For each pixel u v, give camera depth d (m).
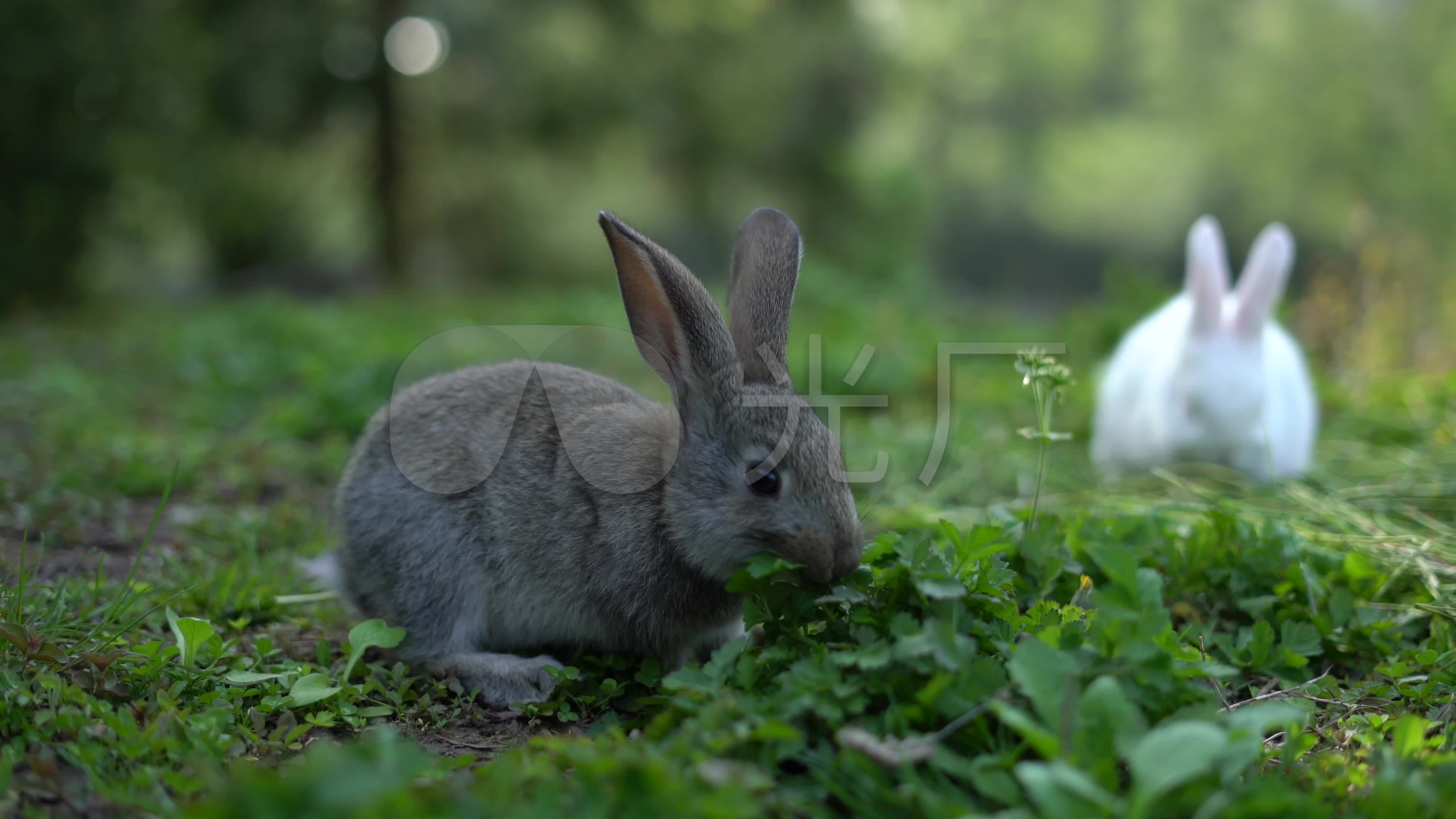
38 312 2.82
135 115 3.10
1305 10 4.73
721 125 4.39
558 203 4.79
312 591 1.15
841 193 4.49
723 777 0.86
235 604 1.11
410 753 0.86
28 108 2.88
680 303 1.03
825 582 0.99
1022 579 1.04
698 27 4.35
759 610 0.98
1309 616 1.06
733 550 1.03
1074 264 5.40
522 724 1.01
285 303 2.88
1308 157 4.59
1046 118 5.54
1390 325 1.70
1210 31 5.21
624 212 4.85
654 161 4.54
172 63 3.27
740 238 1.09
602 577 1.06
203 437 1.51
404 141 4.16
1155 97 5.43
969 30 5.54
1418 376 1.57
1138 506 1.24
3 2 2.81
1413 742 0.90
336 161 4.27
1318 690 1.00
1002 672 0.90
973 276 5.50
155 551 1.20
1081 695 0.89
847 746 0.88
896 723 0.90
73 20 2.93
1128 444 1.42
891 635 0.94
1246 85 4.94
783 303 1.06
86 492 1.29
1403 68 4.32
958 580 0.95
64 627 1.01
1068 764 0.85
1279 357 1.40
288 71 3.82
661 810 0.84
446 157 4.43
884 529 1.22
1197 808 0.85
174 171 3.28
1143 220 5.32
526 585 1.07
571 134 4.25
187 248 4.16
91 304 3.11
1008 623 0.95
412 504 1.07
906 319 2.48
